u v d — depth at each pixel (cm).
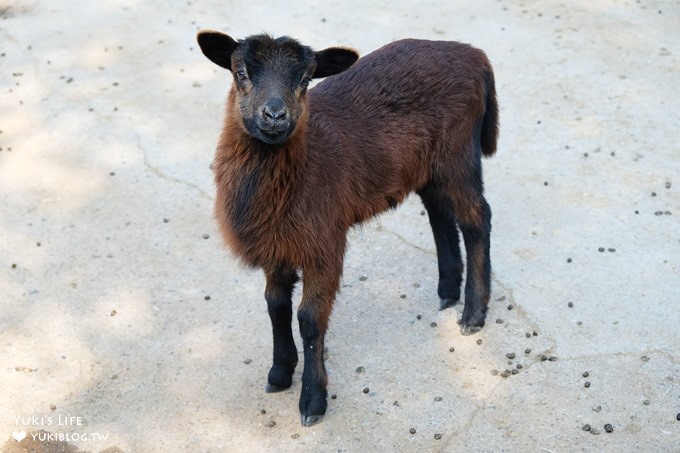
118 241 293
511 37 365
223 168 242
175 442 244
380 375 256
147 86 351
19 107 342
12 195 308
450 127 260
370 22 376
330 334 266
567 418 245
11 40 376
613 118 327
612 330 262
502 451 239
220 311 273
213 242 292
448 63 261
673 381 250
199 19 384
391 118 254
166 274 283
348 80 256
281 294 250
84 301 276
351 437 244
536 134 323
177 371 259
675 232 287
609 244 285
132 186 311
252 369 259
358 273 282
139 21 384
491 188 305
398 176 257
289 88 235
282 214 240
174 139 328
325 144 244
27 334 267
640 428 242
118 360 261
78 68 360
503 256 284
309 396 246
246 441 244
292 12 385
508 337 263
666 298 269
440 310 271
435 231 270
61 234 296
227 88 349
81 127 333
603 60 352
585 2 384
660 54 354
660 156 312
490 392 251
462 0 388
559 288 274
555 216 295
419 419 246
